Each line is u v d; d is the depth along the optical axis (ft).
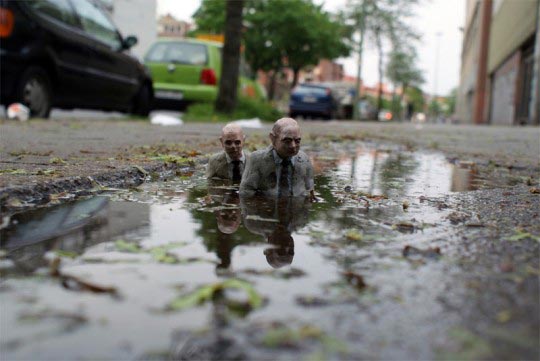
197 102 44.45
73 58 29.50
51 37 27.53
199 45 45.29
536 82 66.49
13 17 25.35
